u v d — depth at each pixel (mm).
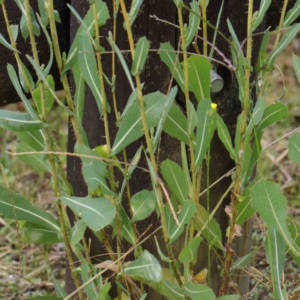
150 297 1488
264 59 1270
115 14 1123
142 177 1398
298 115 3402
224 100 1391
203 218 1322
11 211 1257
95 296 1237
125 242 1427
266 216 1146
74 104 1229
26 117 1125
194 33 1121
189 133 1167
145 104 1124
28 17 1104
